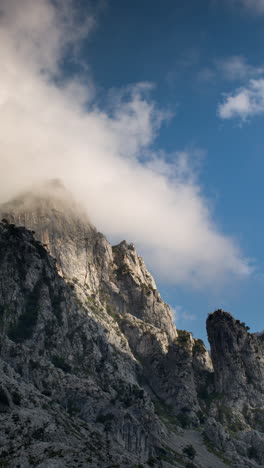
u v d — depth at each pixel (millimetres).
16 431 172500
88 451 161625
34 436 174625
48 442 166875
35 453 153875
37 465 145625
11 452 156250
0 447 160000
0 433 168750
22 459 150750
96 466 146750
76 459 149875
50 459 148500
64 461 148000
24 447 159750
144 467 164375
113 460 158625
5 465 148000
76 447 167875
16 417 182500
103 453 165375
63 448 157375
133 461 166000
